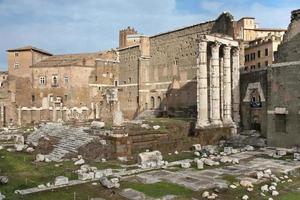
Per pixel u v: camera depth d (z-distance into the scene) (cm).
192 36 7906
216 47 5056
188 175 2764
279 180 2583
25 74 10388
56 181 2522
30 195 2250
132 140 3997
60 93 10100
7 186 2483
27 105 10212
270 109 4350
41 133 5241
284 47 4238
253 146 4375
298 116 4044
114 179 2542
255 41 8550
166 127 4688
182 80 8206
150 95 9431
